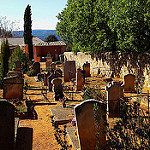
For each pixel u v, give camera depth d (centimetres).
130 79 1337
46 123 847
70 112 960
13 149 582
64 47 4288
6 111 564
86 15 2002
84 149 574
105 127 572
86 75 2095
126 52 1741
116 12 1467
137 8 1334
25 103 1084
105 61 2109
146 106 962
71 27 2227
